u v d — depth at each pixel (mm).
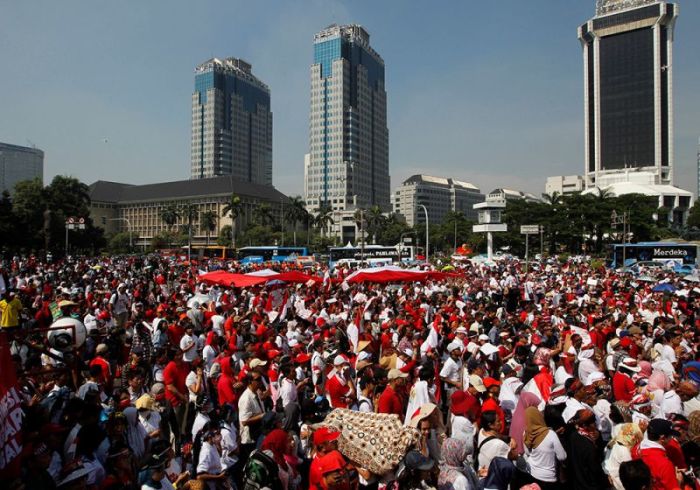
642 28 167625
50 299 18531
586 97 181375
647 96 167625
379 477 5805
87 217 93812
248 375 8461
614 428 7387
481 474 6594
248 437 8203
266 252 75812
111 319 15609
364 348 11453
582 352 11445
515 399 8742
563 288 26703
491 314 15922
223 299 20078
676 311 17609
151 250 131625
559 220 89688
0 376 4902
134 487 6105
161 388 8820
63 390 7457
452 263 57062
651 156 167375
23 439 5824
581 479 6293
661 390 8516
